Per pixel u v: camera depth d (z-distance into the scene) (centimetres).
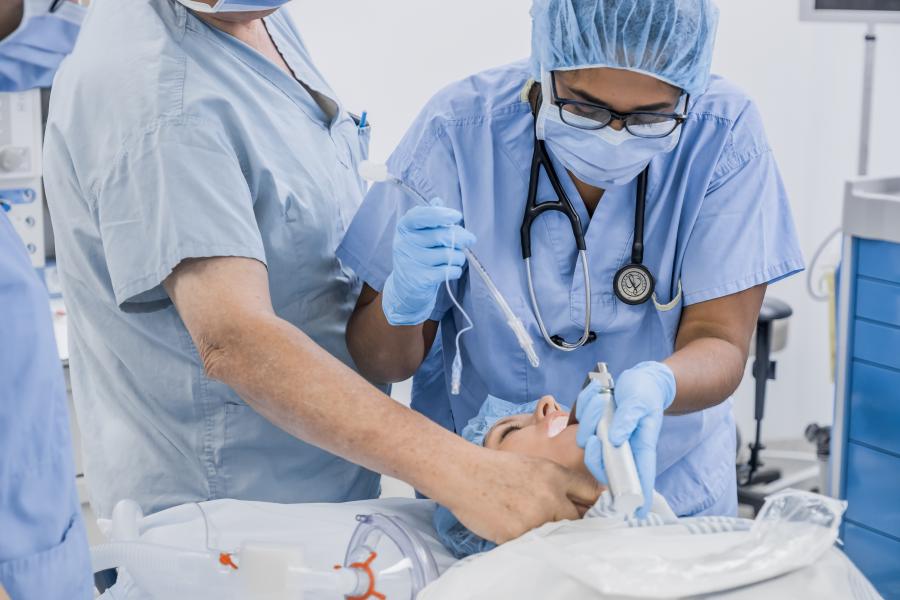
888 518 219
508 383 151
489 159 148
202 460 145
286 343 118
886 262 211
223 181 127
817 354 379
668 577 101
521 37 290
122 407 147
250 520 134
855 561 227
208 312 122
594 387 120
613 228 149
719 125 150
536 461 117
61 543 92
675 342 154
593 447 114
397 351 146
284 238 142
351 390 117
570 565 104
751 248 148
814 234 368
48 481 91
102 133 129
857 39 353
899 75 362
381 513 137
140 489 146
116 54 132
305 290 148
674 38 123
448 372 161
